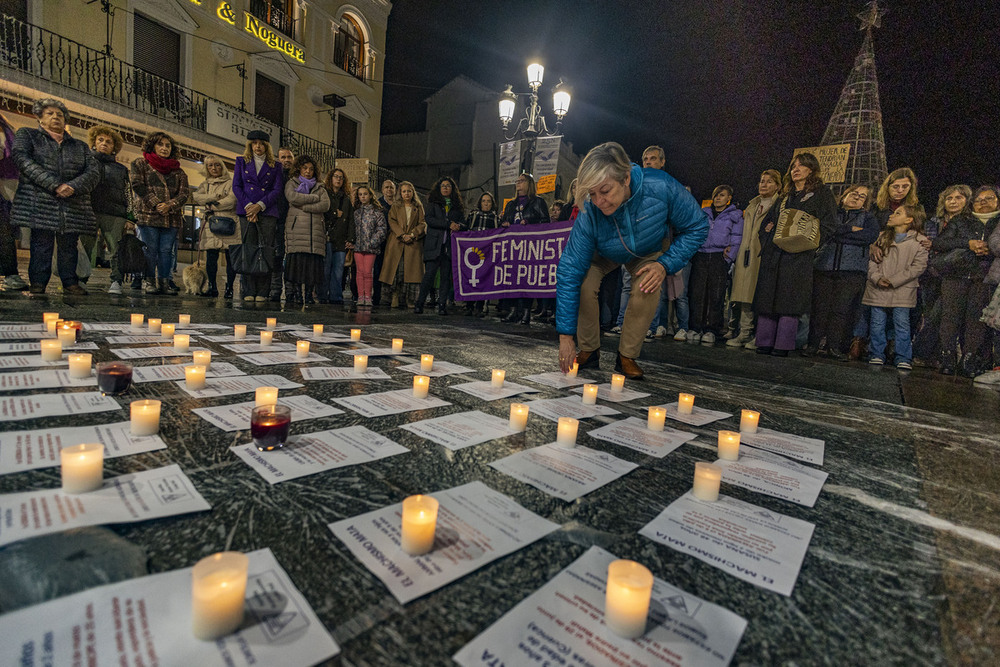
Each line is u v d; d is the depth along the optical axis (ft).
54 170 17.08
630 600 2.64
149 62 44.27
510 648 2.54
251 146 22.29
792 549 3.90
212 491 4.00
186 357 8.95
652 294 11.07
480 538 3.62
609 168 8.79
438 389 8.43
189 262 42.93
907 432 8.20
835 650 2.78
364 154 67.10
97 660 2.15
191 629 2.40
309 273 23.89
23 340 8.98
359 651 2.45
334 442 5.37
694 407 8.86
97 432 5.01
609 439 6.42
